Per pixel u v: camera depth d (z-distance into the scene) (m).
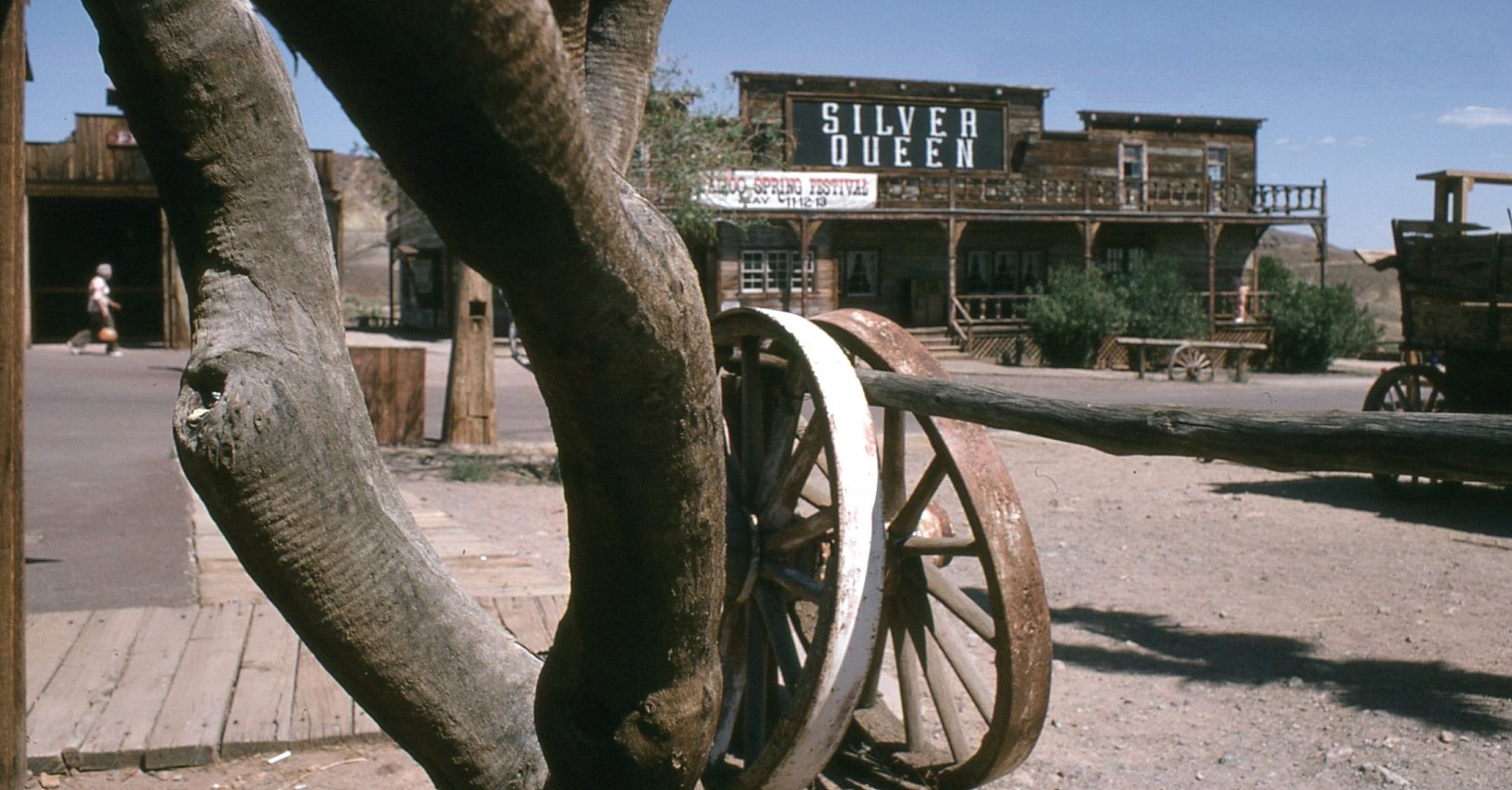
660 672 1.16
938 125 32.91
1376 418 1.73
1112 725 4.22
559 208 0.80
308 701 3.99
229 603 5.22
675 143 11.95
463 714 1.32
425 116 0.73
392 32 0.68
